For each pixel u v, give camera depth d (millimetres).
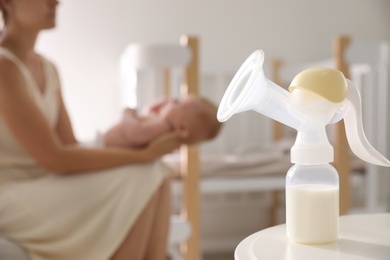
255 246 597
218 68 2502
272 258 552
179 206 2291
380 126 2559
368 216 729
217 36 2639
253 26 2660
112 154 1189
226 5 2637
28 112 1140
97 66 2561
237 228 2645
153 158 1248
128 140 1302
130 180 1177
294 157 618
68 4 2525
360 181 1973
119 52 2572
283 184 1938
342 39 1787
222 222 2637
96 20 2551
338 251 574
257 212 2650
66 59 2541
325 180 615
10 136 1189
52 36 2525
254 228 2652
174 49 1615
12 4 1214
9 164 1199
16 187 1145
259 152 2326
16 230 1106
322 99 579
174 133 1291
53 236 1107
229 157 2117
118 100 2582
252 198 2613
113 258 1154
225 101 584
